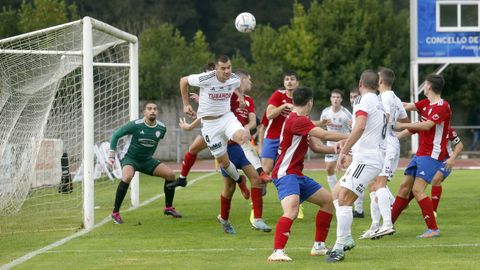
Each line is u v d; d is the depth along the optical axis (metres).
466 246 22.27
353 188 20.17
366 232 24.19
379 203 23.94
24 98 31.61
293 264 19.42
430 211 24.25
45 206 33.06
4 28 77.81
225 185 25.77
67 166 33.38
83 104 27.56
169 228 27.14
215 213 31.41
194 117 26.61
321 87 76.88
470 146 73.31
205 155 74.94
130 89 34.12
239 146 25.81
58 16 78.44
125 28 98.25
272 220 29.14
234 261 20.08
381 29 79.81
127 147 29.77
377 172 20.41
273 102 27.97
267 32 80.12
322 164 66.12
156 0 107.56
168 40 82.44
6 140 31.98
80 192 33.81
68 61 29.28
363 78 20.67
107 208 33.94
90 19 27.42
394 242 23.20
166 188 30.06
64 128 34.38
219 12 109.62
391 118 24.34
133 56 34.06
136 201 34.66
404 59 80.31
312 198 20.44
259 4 109.81
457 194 38.00
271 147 28.31
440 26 69.62
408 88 79.44
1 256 21.84
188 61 78.62
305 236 24.78
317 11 79.50
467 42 69.50
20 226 28.27
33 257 21.41
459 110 80.31
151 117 29.20
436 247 22.12
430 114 24.08
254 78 76.06
